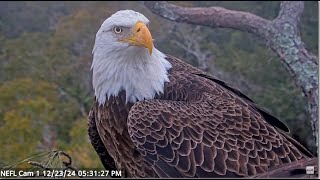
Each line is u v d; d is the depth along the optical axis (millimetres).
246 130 1244
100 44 1286
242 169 1206
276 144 1246
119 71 1271
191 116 1236
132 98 1275
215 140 1220
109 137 1336
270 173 1108
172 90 1288
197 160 1209
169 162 1216
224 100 1285
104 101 1305
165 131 1223
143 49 1250
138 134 1228
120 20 1249
